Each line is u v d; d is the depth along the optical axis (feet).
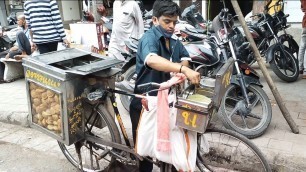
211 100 6.86
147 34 7.44
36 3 15.17
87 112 8.91
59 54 9.20
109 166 8.97
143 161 8.77
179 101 6.89
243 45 13.76
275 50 16.26
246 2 40.32
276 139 10.60
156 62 6.87
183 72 6.68
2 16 41.52
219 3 37.50
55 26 15.76
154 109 7.25
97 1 26.91
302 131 11.12
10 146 12.57
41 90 8.63
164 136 7.04
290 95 14.70
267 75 10.62
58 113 8.37
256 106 12.82
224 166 9.93
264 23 16.89
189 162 7.23
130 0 15.71
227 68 7.04
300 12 23.80
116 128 8.73
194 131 7.00
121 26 15.52
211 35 13.71
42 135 13.41
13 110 14.90
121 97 13.50
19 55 18.88
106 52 19.36
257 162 9.42
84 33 19.15
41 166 11.03
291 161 9.37
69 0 43.86
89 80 8.45
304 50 17.47
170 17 7.14
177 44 7.91
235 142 9.39
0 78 20.04
